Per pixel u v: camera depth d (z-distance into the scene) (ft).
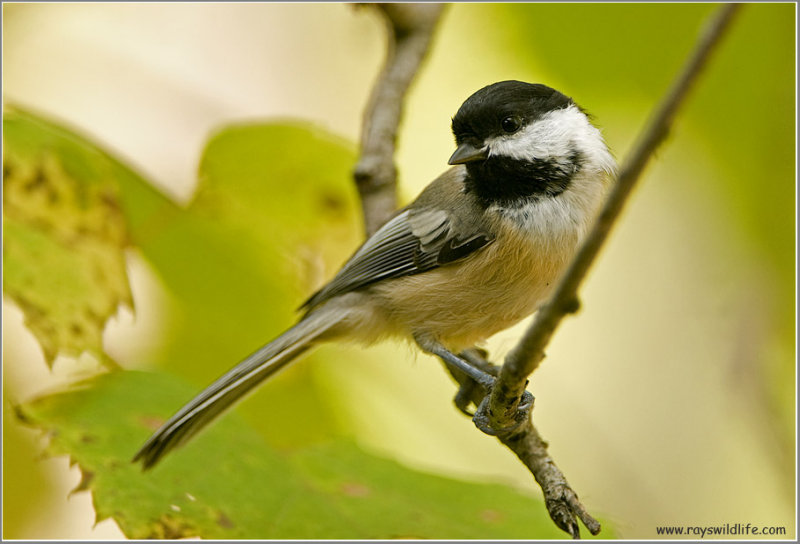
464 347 8.32
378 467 8.19
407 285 8.29
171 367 8.27
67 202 8.20
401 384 8.38
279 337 8.28
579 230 8.24
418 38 8.41
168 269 8.27
